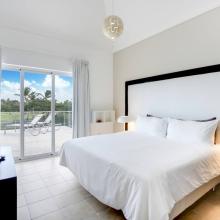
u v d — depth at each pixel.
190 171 1.77
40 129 3.94
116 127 4.77
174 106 3.25
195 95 2.92
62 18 3.57
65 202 2.11
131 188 1.47
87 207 2.01
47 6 3.29
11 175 1.46
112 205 1.68
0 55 3.21
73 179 2.74
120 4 3.62
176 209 1.65
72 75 4.07
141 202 1.35
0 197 1.37
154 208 1.32
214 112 2.68
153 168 1.57
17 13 3.19
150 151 2.11
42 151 3.99
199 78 2.86
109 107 4.80
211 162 2.07
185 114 3.07
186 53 3.09
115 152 2.07
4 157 1.92
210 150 2.19
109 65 4.79
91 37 4.20
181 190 1.62
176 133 2.79
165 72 3.46
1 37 3.25
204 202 2.11
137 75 4.10
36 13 3.31
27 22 3.37
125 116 4.06
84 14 3.68
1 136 3.54
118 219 1.79
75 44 4.17
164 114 3.44
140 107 3.97
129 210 1.44
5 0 2.99
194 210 1.95
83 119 4.17
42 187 2.48
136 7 3.49
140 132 3.36
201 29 2.87
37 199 2.17
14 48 3.38
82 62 4.18
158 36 3.58
